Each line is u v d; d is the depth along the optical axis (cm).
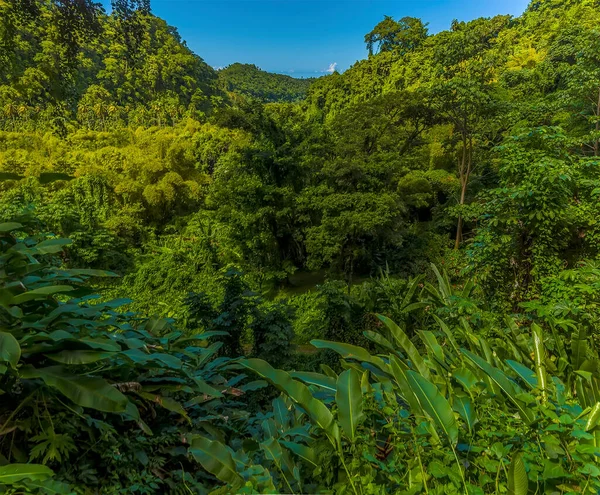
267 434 237
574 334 316
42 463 177
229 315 684
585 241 634
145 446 229
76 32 628
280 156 1870
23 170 2673
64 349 204
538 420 162
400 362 238
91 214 2220
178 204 2775
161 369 269
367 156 1714
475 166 2072
